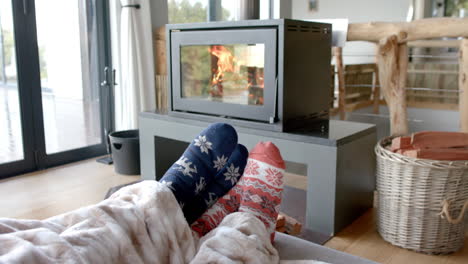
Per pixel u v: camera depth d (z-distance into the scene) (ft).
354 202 6.59
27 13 8.71
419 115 14.40
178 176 3.13
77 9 9.73
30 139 9.05
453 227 5.50
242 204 3.43
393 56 8.22
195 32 7.16
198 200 3.27
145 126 8.28
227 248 2.56
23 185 8.23
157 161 8.34
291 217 6.46
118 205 2.60
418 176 5.36
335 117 12.33
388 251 5.66
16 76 8.71
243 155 3.63
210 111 7.25
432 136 5.66
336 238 6.03
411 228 5.59
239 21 6.59
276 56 6.26
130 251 2.36
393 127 8.59
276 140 6.44
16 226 2.25
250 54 6.73
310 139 6.07
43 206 7.18
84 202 7.39
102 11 10.16
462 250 5.71
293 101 6.53
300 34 6.48
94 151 10.39
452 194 5.30
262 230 2.87
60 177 8.75
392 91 8.46
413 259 5.46
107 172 9.12
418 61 15.58
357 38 8.62
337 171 5.95
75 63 9.85
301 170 9.05
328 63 7.33
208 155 3.29
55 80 9.48
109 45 10.36
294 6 16.81
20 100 8.81
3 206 7.14
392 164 5.57
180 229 2.72
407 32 8.09
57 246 2.05
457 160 5.33
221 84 7.29
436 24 7.89
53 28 9.31
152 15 10.46
